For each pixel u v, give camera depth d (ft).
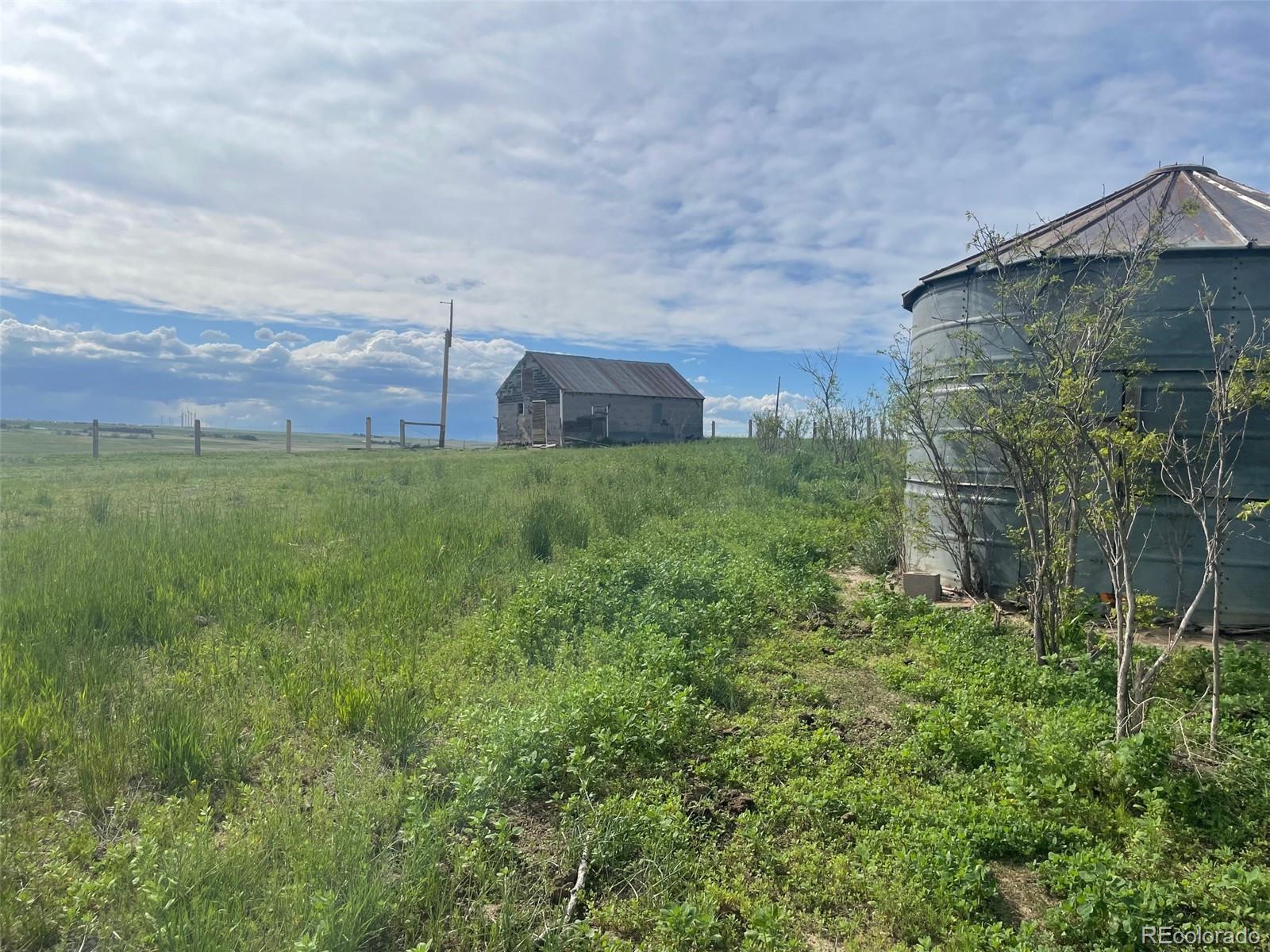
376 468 75.41
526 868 12.19
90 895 10.47
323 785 14.24
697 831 13.17
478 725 15.93
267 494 54.44
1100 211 27.89
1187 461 16.29
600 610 24.11
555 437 121.90
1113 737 15.74
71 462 87.04
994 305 26.07
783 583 28.55
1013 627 24.41
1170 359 23.24
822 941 10.94
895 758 15.66
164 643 21.20
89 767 13.79
